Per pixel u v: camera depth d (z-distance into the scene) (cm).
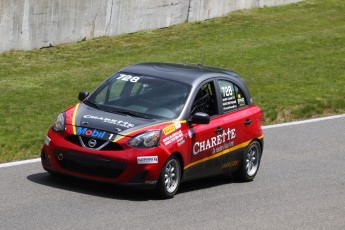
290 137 4338
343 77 5991
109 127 2819
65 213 2553
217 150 3117
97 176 2786
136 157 2758
